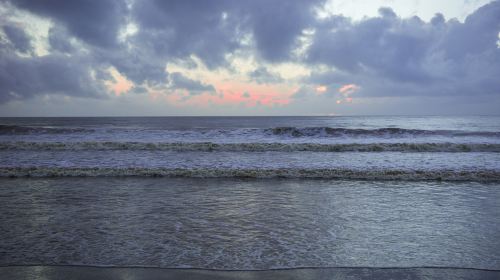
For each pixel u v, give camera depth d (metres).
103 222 6.38
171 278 4.05
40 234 5.71
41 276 4.09
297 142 19.84
